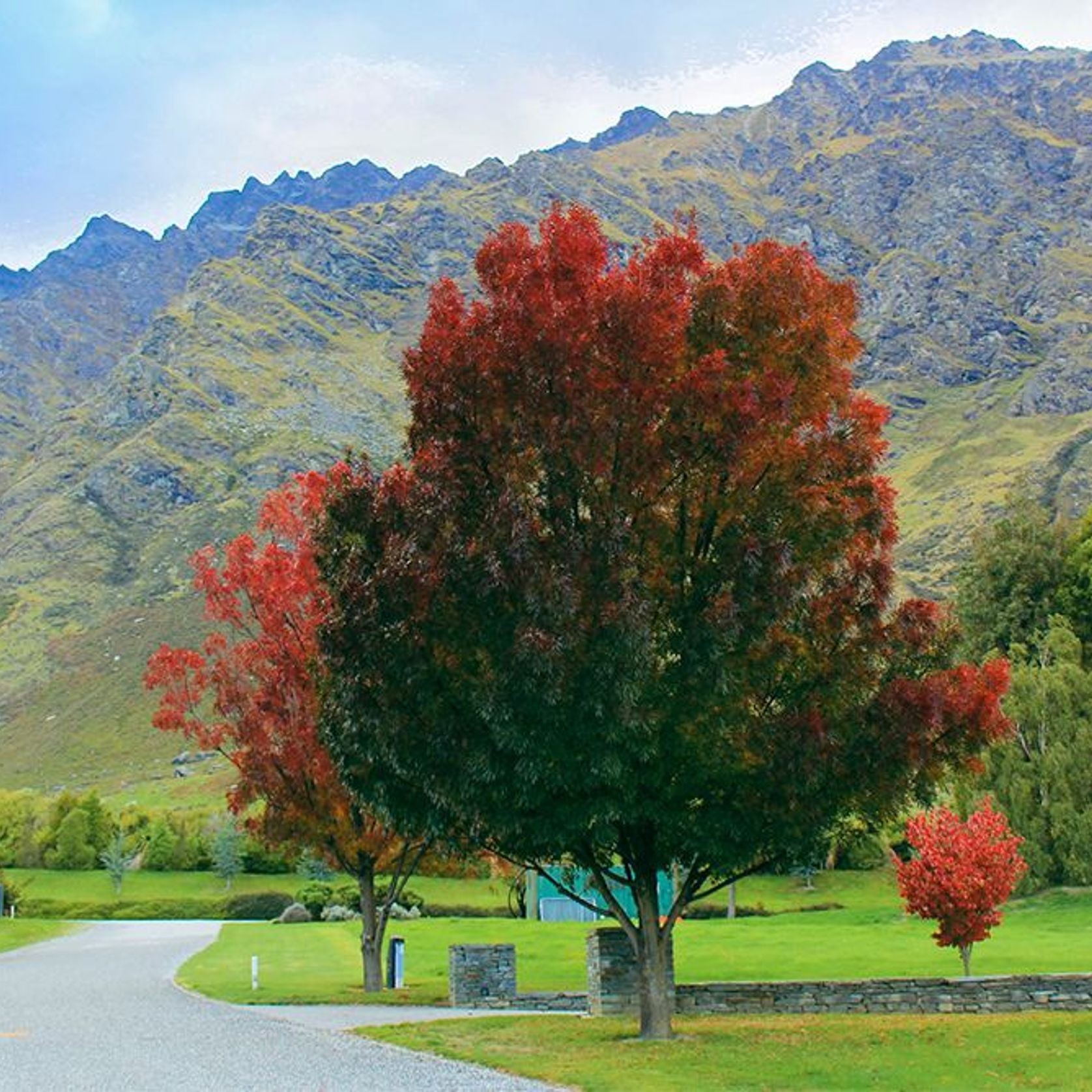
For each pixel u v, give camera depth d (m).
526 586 14.78
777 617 15.63
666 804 16.34
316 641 17.42
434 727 15.70
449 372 16.69
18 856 87.88
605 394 16.11
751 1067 14.17
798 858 17.11
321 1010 22.50
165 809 100.19
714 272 17.06
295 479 27.80
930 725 16.05
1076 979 21.38
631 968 20.34
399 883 27.77
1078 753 45.56
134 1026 19.58
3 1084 13.45
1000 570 67.75
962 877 22.36
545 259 16.84
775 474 16.72
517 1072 13.80
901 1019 19.66
